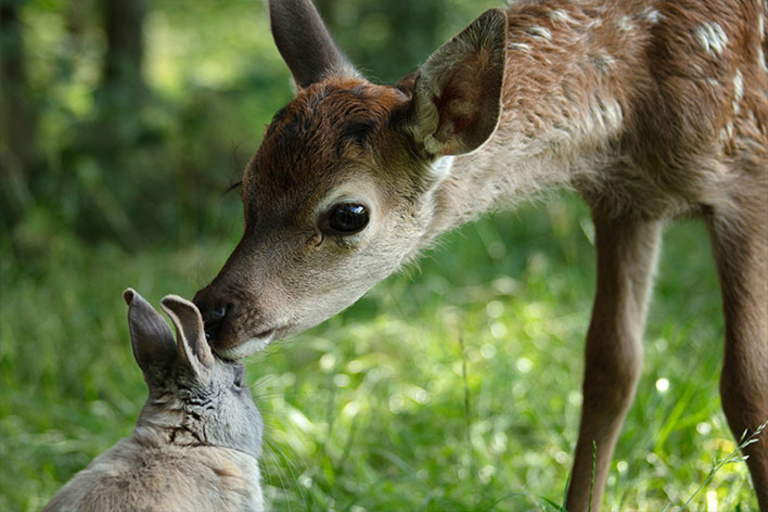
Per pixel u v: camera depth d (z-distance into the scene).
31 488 10.88
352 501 10.33
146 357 7.49
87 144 19.22
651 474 10.35
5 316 14.29
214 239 17.97
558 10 8.85
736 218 8.88
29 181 18.97
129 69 19.72
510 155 8.64
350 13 19.89
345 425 11.72
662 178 8.95
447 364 12.86
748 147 8.84
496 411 12.00
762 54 9.04
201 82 22.00
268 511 10.12
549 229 16.34
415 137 7.94
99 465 7.22
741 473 9.77
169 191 19.39
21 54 19.67
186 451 7.41
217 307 7.78
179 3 31.86
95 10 23.00
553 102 8.69
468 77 7.79
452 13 19.48
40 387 13.15
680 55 8.70
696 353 12.01
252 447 7.94
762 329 8.72
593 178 9.13
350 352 13.48
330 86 8.14
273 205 7.88
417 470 10.88
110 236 18.59
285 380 12.34
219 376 7.64
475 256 15.88
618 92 8.79
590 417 9.62
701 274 14.65
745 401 8.62
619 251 9.53
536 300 14.52
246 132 20.36
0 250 17.00
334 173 7.81
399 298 14.62
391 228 8.14
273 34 8.97
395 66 18.62
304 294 7.98
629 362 9.54
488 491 10.39
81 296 15.27
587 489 9.63
